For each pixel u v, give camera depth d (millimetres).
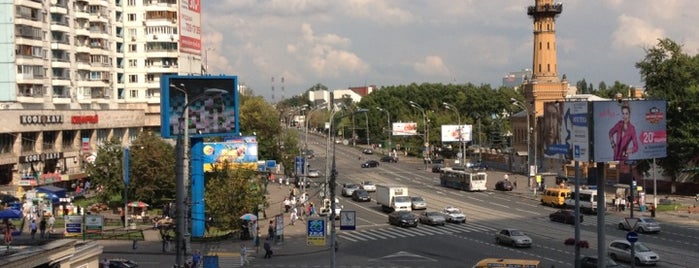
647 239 60875
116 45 131250
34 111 95000
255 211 68312
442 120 178750
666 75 96500
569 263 50000
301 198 85625
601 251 42062
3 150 90562
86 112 108188
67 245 34125
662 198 90062
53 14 108625
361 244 61281
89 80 118875
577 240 40219
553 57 137625
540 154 130000
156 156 83000
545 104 47469
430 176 131375
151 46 132625
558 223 72375
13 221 71438
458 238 63125
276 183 118000
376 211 85812
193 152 67438
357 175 133000
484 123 199625
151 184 82562
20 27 99750
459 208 86312
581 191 81250
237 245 61688
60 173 98812
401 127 168375
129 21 133000
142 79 133250
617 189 89500
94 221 62312
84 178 103812
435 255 54750
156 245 60406
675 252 54094
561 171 121000
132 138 126000
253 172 73000
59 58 109938
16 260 29328
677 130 92875
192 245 61594
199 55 141750
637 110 43469
